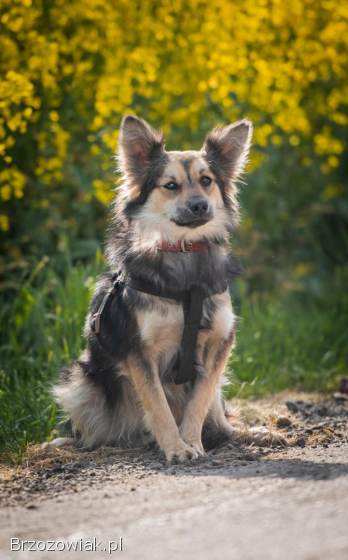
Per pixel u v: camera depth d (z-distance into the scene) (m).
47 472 7.23
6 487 6.75
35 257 12.74
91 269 11.94
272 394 10.94
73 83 11.69
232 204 8.50
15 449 7.89
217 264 7.95
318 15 11.70
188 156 8.18
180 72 11.86
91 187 12.81
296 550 4.68
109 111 11.39
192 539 4.97
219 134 8.52
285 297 14.58
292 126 12.39
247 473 6.59
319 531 4.96
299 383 11.52
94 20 11.21
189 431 7.70
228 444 7.96
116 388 8.26
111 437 8.41
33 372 10.33
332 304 14.43
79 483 6.75
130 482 6.65
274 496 5.75
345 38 11.74
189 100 12.12
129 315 7.69
